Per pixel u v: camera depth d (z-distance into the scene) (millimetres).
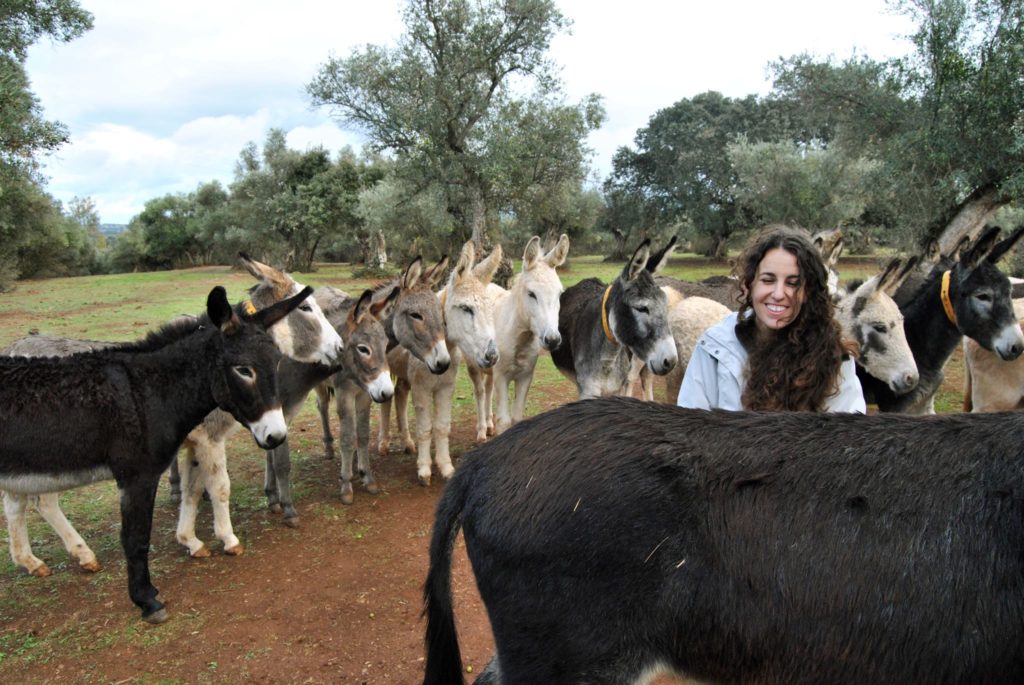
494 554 1878
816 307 2191
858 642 1648
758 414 1930
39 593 4316
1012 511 1614
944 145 10148
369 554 4895
